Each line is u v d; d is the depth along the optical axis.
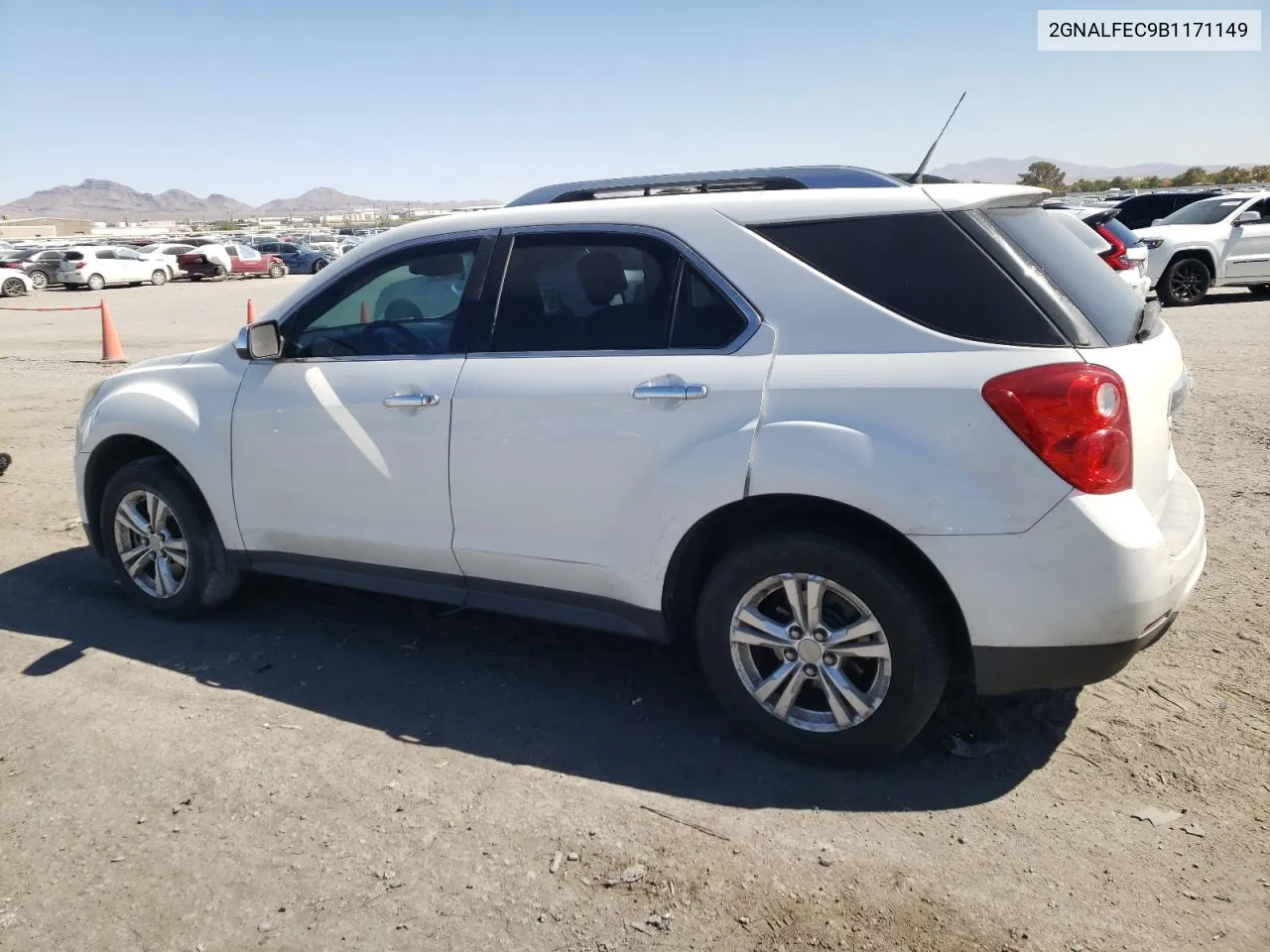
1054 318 2.91
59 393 11.37
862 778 3.19
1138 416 2.94
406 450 3.79
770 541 3.16
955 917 2.55
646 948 2.47
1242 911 2.54
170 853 2.87
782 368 3.13
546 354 3.57
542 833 2.93
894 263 3.10
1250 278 16.06
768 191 3.36
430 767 3.31
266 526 4.23
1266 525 5.36
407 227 3.99
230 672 4.05
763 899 2.63
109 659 4.18
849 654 3.13
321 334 4.12
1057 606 2.85
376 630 4.48
